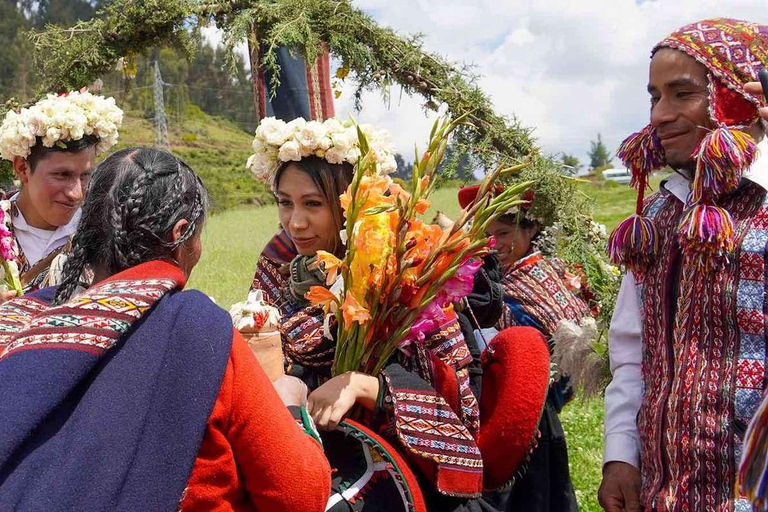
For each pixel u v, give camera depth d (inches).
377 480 87.9
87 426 60.1
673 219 88.7
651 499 84.6
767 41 85.6
